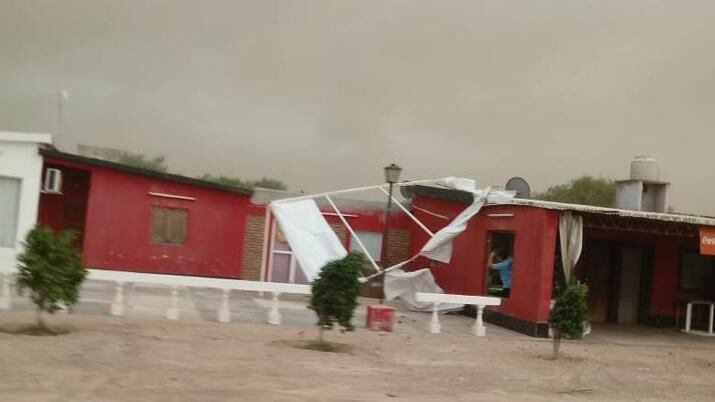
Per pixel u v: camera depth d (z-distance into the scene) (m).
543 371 11.01
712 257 19.95
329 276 11.27
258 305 16.69
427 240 21.44
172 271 20.08
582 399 9.10
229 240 20.80
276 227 21.48
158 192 19.94
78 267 10.74
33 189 17.50
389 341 12.79
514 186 19.48
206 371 8.92
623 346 15.05
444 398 8.50
